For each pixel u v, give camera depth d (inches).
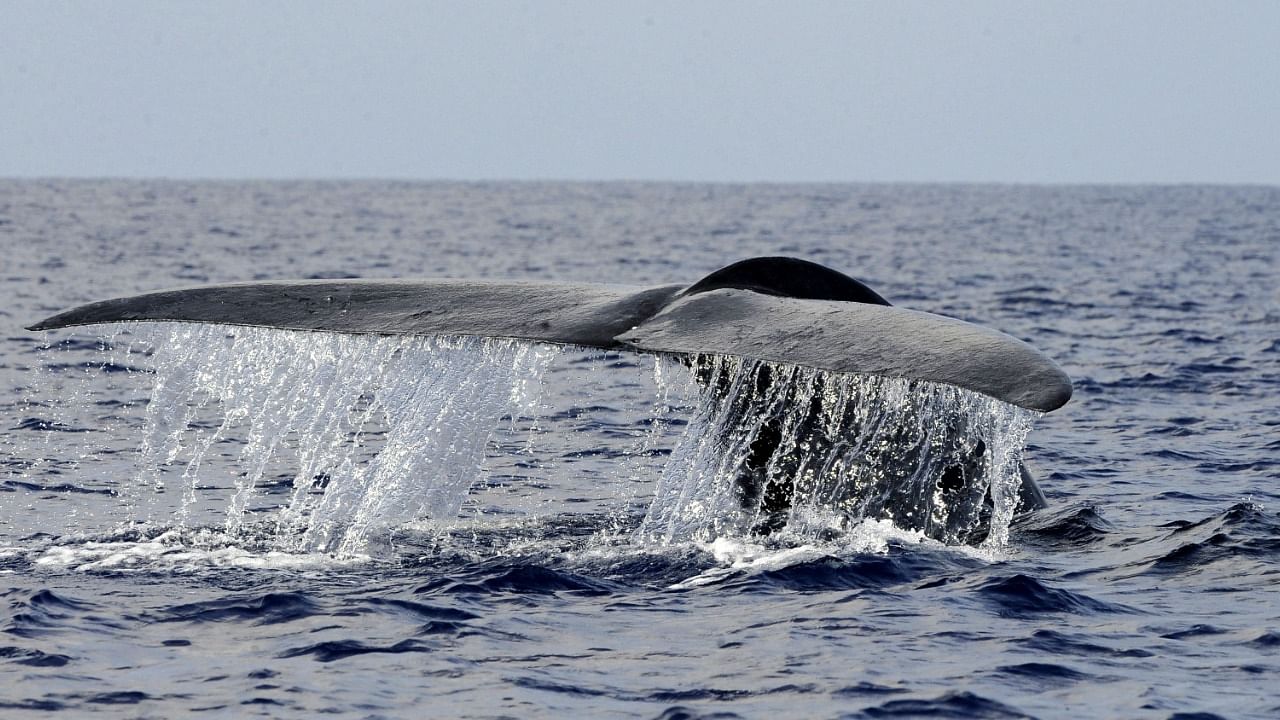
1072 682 1310.3
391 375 1739.7
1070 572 1683.1
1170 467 2551.7
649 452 2687.0
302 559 1737.2
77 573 1674.5
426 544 1788.9
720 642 1419.8
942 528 1753.2
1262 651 1390.3
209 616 1498.5
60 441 2704.2
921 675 1323.8
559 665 1348.4
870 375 1358.3
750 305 1551.4
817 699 1258.6
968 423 1724.9
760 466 1775.3
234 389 1811.0
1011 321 5378.9
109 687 1282.0
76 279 6732.3
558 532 1860.2
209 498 2231.8
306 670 1331.2
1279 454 2677.2
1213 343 4643.2
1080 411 3240.7
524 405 3073.3
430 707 1237.1
